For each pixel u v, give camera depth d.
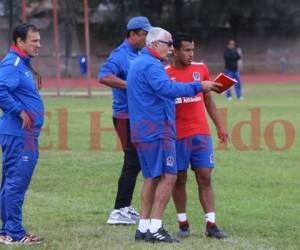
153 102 19.09
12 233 19.41
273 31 153.00
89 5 140.12
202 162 20.27
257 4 147.25
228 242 19.70
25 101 19.12
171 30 147.00
